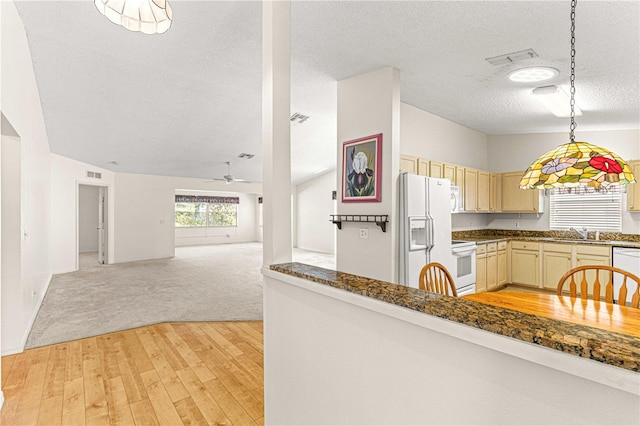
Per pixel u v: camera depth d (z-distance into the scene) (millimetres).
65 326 3662
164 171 8594
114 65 3686
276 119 1846
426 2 2346
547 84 3643
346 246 3832
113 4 1747
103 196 8141
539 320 852
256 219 14703
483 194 5598
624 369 629
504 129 5621
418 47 2984
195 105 4867
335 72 3641
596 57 2955
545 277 5141
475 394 885
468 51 3010
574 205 5418
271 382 1799
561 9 2334
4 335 2992
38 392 2367
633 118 4594
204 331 3549
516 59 3109
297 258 9156
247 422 2062
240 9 2619
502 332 810
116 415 2117
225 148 6934
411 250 3402
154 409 2186
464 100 4230
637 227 4902
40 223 4605
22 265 3127
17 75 2861
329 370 1383
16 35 2764
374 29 2723
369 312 1192
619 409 656
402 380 1076
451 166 4840
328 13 2508
